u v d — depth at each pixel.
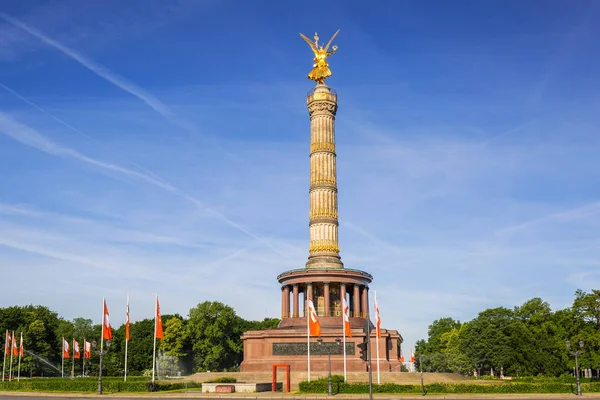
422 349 199.50
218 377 86.31
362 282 98.62
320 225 99.75
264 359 89.06
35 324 148.75
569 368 104.62
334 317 93.56
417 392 66.12
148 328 168.00
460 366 141.62
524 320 124.94
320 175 101.50
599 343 96.62
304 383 68.06
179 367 138.88
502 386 68.00
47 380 80.94
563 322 106.94
